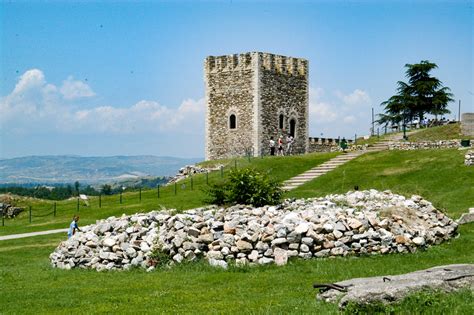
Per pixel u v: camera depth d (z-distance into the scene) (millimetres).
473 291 12555
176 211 22938
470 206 32906
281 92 71938
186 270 19125
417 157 48625
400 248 20375
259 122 68625
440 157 46500
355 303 11961
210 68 72438
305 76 75438
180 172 62438
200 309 13898
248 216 21109
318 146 78688
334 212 21266
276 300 14344
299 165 52781
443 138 62906
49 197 79000
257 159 57000
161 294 15789
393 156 50844
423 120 89812
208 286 16719
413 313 11570
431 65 96250
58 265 22109
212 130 72438
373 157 51781
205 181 51750
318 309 12727
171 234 20328
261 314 12945
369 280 13539
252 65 68750
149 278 18203
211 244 19875
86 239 21859
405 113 95875
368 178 44438
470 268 13812
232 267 18922
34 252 28844
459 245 21766
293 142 73562
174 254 20062
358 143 68812
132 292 16391
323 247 19844
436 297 12039
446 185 39594
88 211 46406
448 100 95000
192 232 20062
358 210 22312
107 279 18625
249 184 23688
